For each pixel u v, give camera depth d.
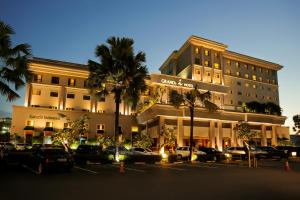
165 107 42.31
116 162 24.50
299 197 9.22
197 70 59.78
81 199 8.66
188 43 61.66
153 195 9.42
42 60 51.53
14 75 18.03
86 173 16.23
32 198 8.75
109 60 25.53
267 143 54.81
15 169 18.25
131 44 26.20
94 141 41.81
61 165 15.91
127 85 25.95
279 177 14.97
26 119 46.06
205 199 8.80
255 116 51.84
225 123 50.00
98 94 26.89
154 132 44.88
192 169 19.67
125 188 10.84
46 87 50.00
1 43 17.80
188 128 45.69
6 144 36.00
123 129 51.06
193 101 30.66
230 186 11.58
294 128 67.25
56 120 47.72
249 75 69.31
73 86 51.94
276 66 73.25
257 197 9.18
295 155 39.88
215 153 31.77
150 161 25.98
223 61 66.06
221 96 59.16
